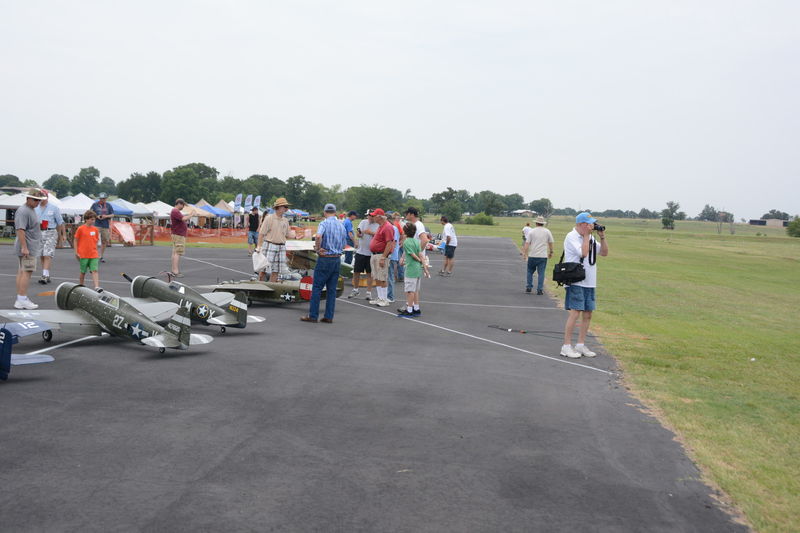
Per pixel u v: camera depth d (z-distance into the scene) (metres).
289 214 71.56
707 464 5.04
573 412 6.32
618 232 123.38
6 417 5.23
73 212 37.84
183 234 16.83
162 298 9.70
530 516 3.93
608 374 8.21
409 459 4.77
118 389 6.26
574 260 8.98
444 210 168.00
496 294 16.94
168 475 4.23
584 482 4.54
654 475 4.75
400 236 15.30
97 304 8.41
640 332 12.12
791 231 137.25
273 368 7.50
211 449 4.75
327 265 10.88
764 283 29.12
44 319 7.86
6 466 4.24
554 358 9.06
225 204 65.56
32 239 10.41
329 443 5.03
